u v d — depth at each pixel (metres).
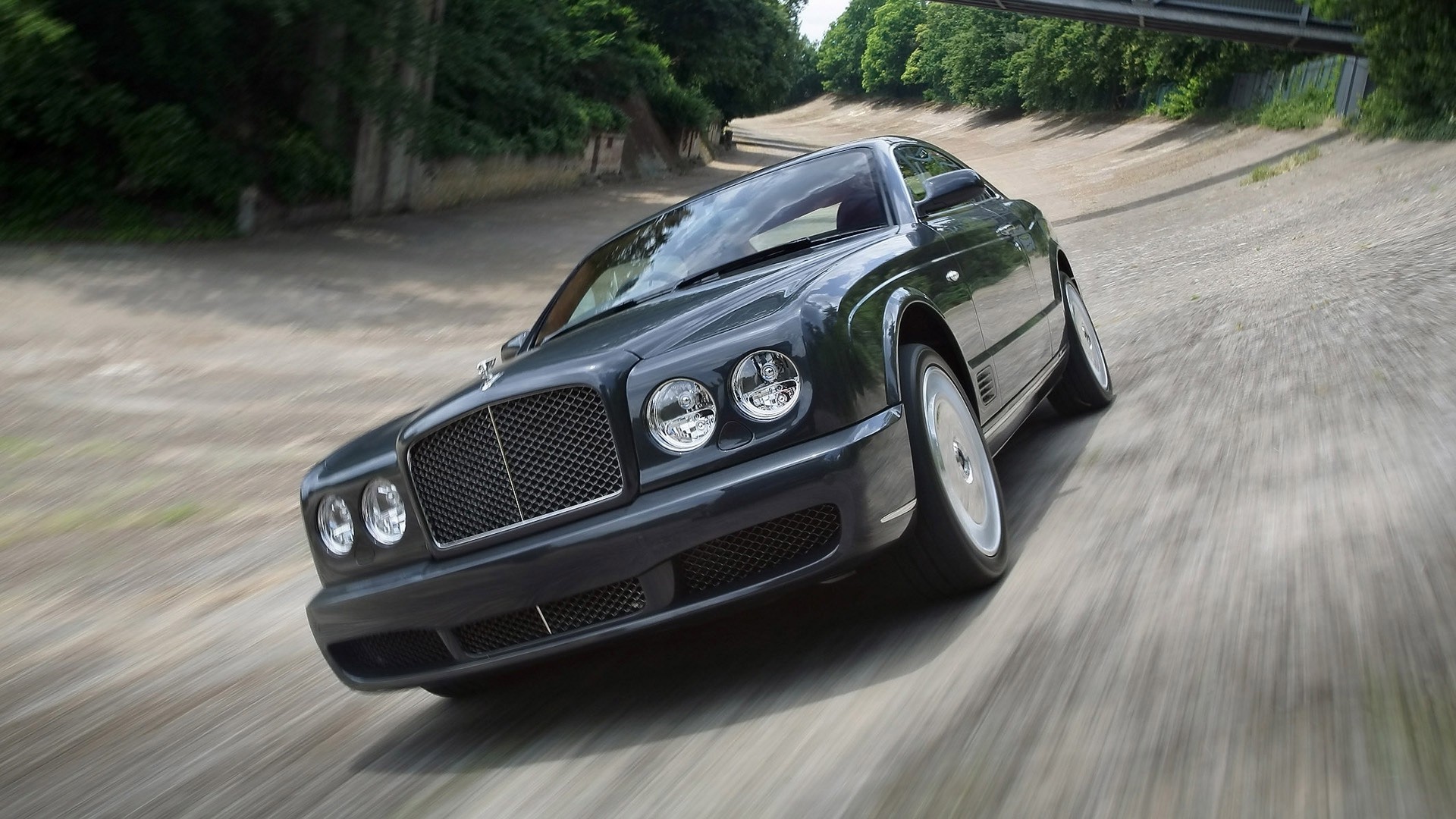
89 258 17.64
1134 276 13.09
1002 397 4.50
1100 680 2.77
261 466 8.17
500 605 3.31
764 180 4.86
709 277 4.34
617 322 3.85
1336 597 2.98
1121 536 3.91
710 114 51.47
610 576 3.19
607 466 3.21
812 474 3.09
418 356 12.40
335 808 3.13
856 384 3.22
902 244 4.08
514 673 4.01
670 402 3.18
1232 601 3.11
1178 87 59.06
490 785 3.08
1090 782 2.28
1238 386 5.99
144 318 14.05
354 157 25.73
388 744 3.64
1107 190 34.41
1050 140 67.69
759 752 2.83
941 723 2.73
